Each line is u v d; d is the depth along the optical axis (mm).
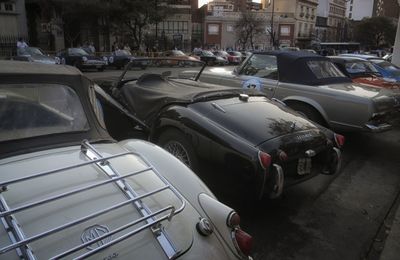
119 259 1688
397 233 3641
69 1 30328
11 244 1569
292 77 6469
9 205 1757
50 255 1595
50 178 2014
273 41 59875
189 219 2049
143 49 41094
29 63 2736
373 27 75812
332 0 94125
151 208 1985
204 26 63688
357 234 3693
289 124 3928
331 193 4676
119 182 2088
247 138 3545
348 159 6156
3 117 2326
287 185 3650
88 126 2652
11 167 2074
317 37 84312
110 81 5672
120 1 32094
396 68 11758
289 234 3607
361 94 5863
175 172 2420
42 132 2412
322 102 6066
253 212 3977
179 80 5406
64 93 2615
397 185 5047
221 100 4230
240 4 74750
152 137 4262
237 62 36781
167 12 36781
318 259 3229
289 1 72062
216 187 3711
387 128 5977
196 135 3742
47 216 1755
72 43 36062
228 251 2066
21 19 30750
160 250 1799
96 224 1789
